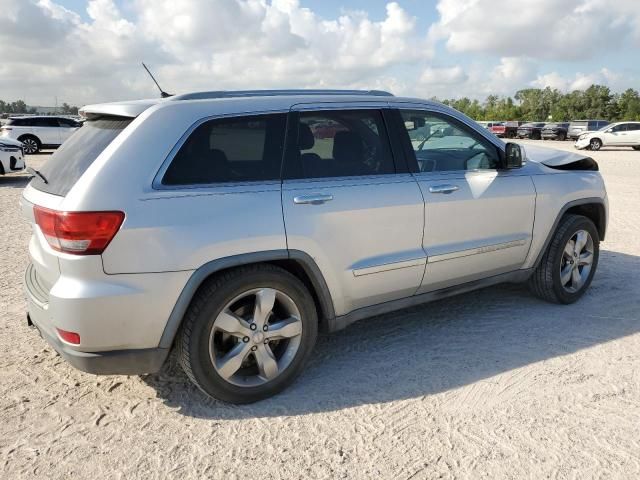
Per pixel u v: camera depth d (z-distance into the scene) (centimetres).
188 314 298
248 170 316
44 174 316
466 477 253
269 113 328
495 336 408
